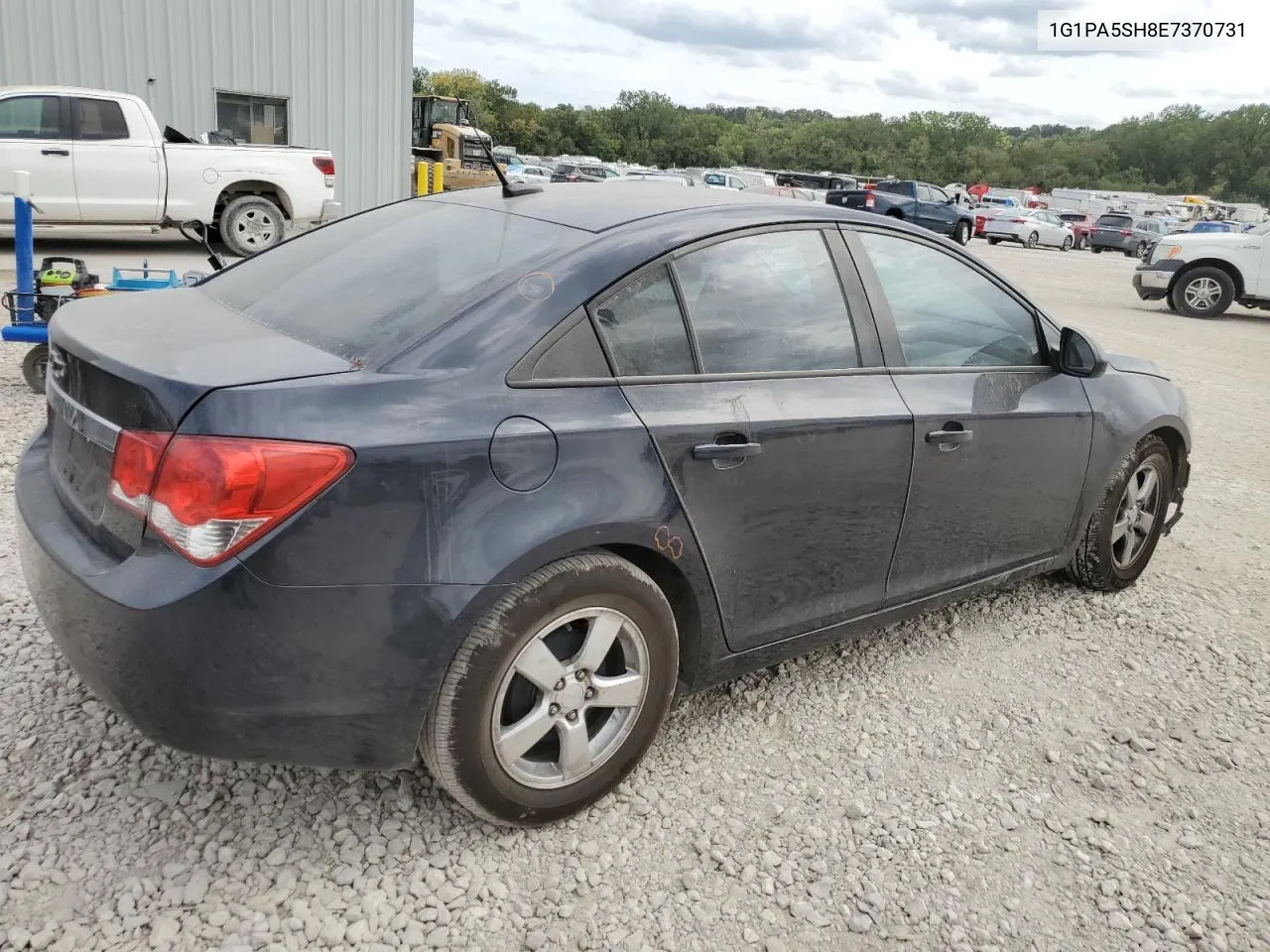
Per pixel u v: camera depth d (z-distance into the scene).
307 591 2.03
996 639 3.81
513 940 2.19
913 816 2.72
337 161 17.78
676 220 2.71
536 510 2.24
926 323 3.22
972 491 3.31
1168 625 4.04
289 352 2.27
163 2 15.48
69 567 2.15
